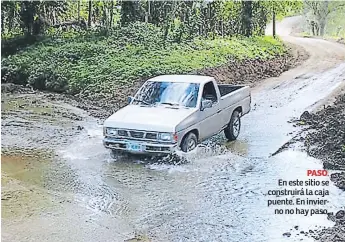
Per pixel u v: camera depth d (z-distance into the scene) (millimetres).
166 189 8711
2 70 24547
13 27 32469
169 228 7121
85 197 8367
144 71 20578
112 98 18453
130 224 7266
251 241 6699
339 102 16703
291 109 16078
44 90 22031
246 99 12859
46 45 27750
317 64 29984
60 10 33625
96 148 11453
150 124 9938
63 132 13242
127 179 9234
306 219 7469
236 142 11977
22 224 7223
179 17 31531
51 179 9289
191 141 10383
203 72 22000
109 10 33062
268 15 44938
